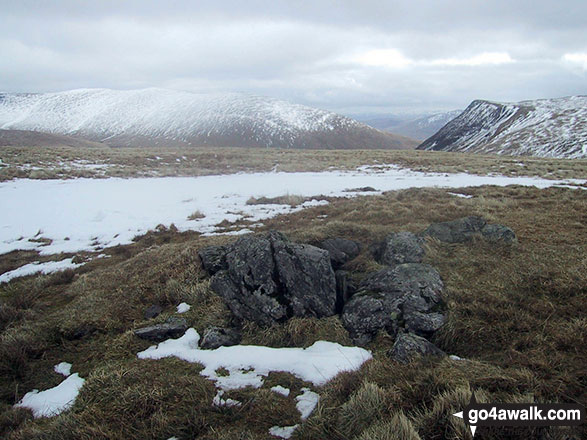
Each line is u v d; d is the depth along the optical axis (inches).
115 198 686.5
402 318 215.6
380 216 452.1
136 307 269.7
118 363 206.1
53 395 185.2
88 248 430.9
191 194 732.0
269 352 204.4
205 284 274.8
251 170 1173.7
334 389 166.4
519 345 182.4
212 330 227.8
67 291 307.9
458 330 200.7
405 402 145.6
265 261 255.8
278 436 143.6
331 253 311.9
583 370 156.0
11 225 510.6
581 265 251.6
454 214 440.1
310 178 981.8
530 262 266.5
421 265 254.5
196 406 161.2
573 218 403.9
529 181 853.8
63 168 1061.1
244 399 166.6
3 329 253.3
